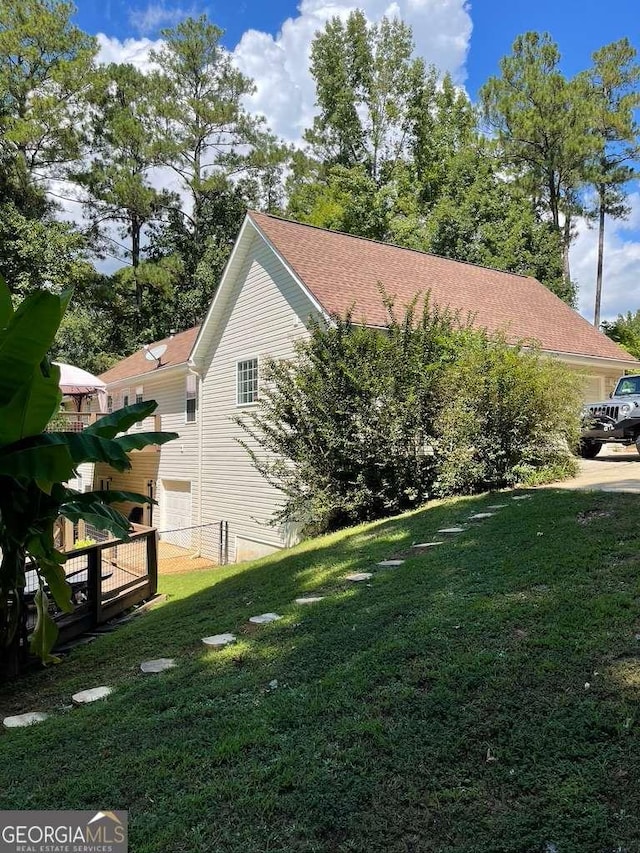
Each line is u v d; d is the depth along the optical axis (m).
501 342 9.72
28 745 3.25
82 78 24.84
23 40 23.61
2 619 4.64
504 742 2.46
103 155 29.16
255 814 2.25
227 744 2.77
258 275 13.53
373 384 9.15
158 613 6.68
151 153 29.55
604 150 27.42
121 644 5.37
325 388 9.48
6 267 20.39
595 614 3.45
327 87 32.97
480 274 17.45
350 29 32.47
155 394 18.98
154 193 29.97
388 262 15.06
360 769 2.42
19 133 22.62
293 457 10.02
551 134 27.19
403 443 9.20
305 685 3.33
